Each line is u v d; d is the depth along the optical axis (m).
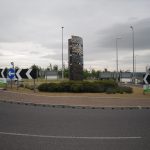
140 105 18.89
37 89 28.75
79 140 8.70
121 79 83.12
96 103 19.47
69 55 37.28
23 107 17.08
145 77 26.25
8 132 9.66
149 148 7.83
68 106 17.73
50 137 9.03
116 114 14.95
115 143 8.38
